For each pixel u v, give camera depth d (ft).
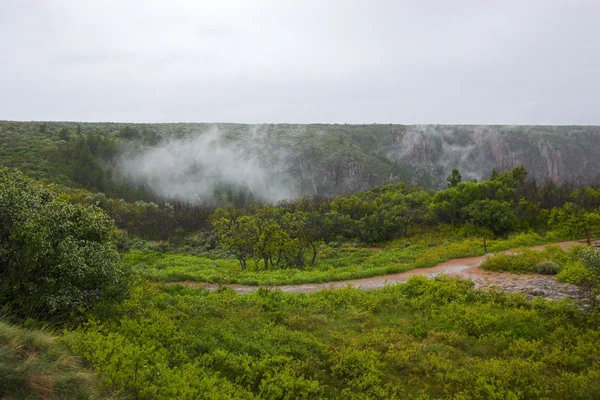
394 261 76.23
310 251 103.45
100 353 22.98
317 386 27.22
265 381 26.99
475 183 116.67
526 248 73.10
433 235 106.32
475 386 28.40
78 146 279.08
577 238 84.79
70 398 19.25
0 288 28.04
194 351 30.83
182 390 22.15
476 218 101.65
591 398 26.61
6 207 29.43
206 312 41.45
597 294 42.39
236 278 62.39
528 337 35.94
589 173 467.52
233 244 82.48
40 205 32.01
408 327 38.96
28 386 18.70
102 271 31.40
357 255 94.79
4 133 286.25
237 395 24.47
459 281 52.95
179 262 83.05
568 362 31.09
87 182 240.12
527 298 45.47
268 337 34.94
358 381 29.14
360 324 40.27
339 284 58.80
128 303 34.99
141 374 22.35
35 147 260.62
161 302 41.78
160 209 160.66
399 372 31.04
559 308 40.42
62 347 23.56
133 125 510.99
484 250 76.69
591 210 97.71
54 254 29.17
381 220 113.91
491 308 42.55
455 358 32.99
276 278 63.72
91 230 33.53
